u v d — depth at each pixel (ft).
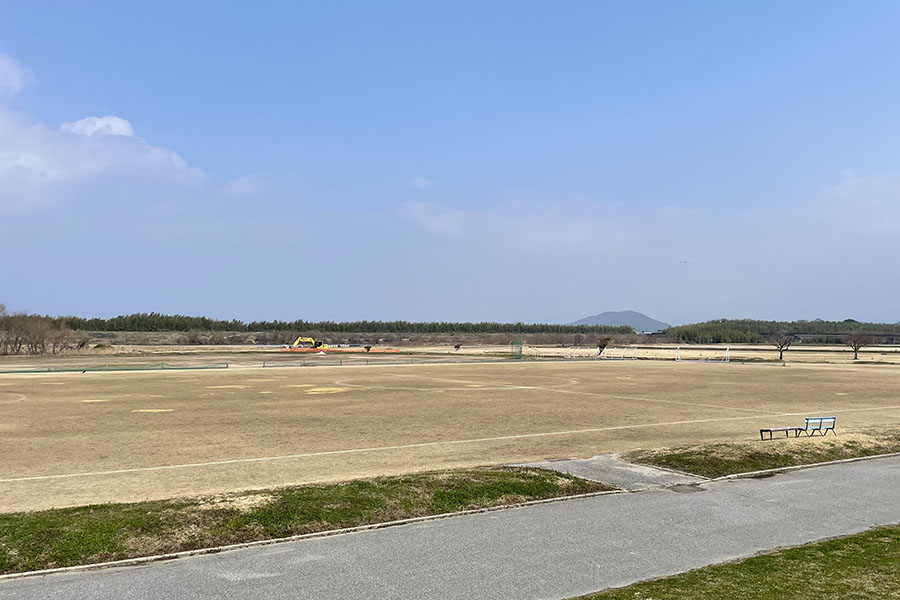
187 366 290.35
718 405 143.54
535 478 59.88
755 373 254.27
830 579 36.17
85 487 64.75
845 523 48.49
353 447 89.25
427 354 445.78
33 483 66.69
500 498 53.83
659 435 100.58
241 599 33.55
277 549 41.32
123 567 38.09
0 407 136.67
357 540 43.21
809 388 187.52
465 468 66.13
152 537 42.11
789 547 42.60
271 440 95.14
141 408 135.23
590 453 84.02
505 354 443.73
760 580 36.04
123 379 215.10
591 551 41.42
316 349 535.60
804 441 81.25
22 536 41.57
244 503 48.73
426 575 37.01
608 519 48.88
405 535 44.39
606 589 34.99
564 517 49.32
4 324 439.63
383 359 369.71
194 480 68.13
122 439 95.96
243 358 379.96
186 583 35.65
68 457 81.87
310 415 124.06
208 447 89.20
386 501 50.85
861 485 61.11
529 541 43.34
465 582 35.99
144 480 68.18
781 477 64.34
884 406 143.23
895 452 78.74
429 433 102.06
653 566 38.78
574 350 537.65
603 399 155.12
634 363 334.03
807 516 50.29
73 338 520.83
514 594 34.32
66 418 119.34
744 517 49.75
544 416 123.03
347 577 36.65
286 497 50.78
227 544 42.04
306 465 76.54
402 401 149.48
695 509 51.98
